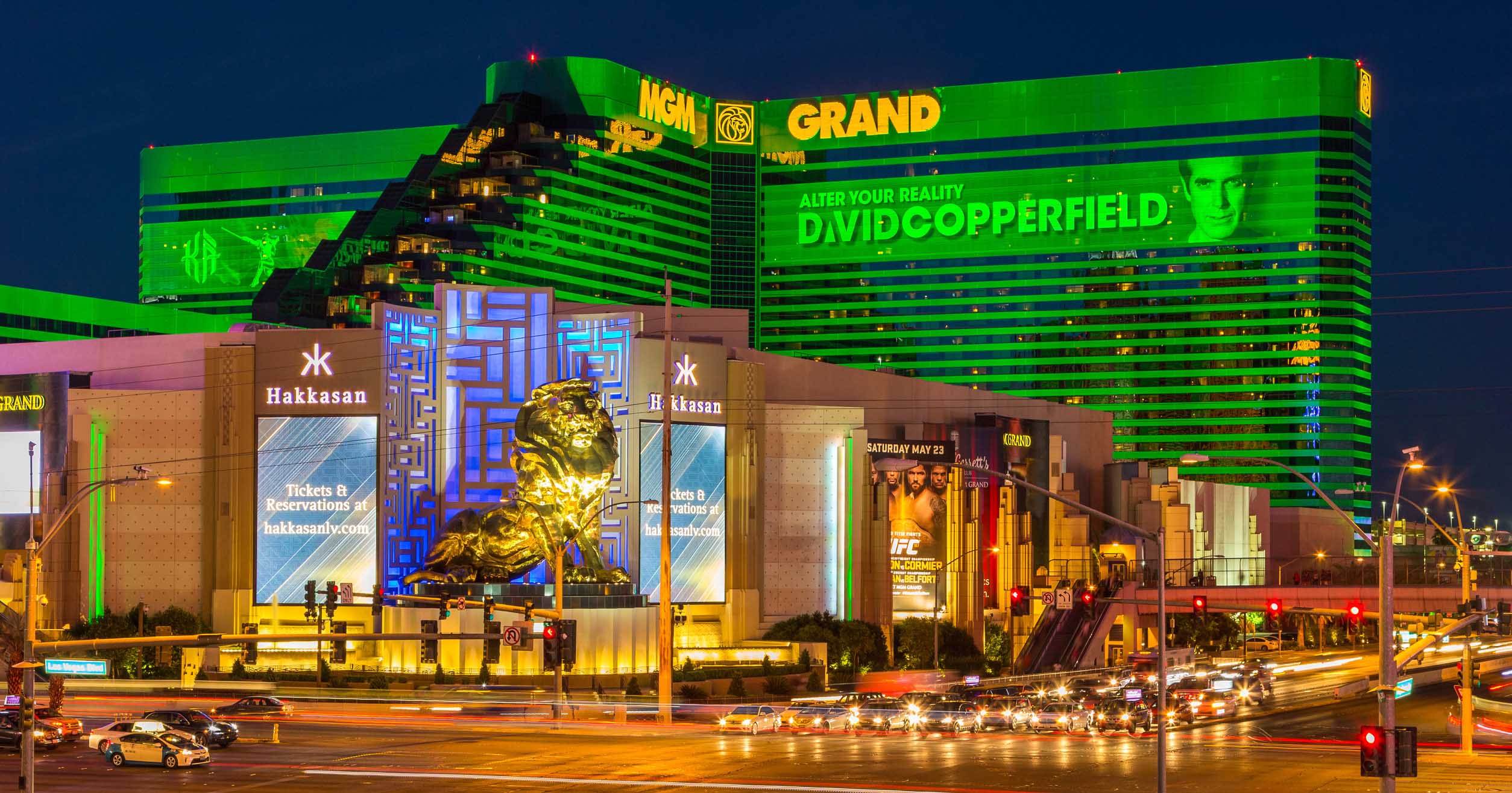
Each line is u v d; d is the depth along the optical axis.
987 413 157.75
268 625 116.75
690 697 105.25
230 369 118.62
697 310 137.62
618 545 123.19
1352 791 57.06
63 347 127.94
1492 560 135.00
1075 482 172.12
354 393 119.06
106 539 117.25
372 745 70.94
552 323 126.31
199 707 88.31
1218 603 126.25
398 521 119.62
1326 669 150.00
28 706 50.06
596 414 111.00
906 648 129.62
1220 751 72.75
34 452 116.62
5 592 111.38
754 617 128.50
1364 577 160.50
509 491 123.50
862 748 72.88
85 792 54.88
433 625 105.56
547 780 58.03
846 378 146.25
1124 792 56.56
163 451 118.56
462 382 123.88
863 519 134.00
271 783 57.34
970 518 139.00
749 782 58.19
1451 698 117.62
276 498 118.00
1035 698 92.25
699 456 127.12
